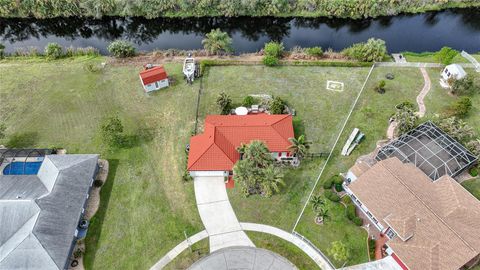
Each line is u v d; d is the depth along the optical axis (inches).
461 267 1895.9
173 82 3016.7
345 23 3887.8
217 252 2016.5
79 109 2812.5
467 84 2778.1
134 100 2876.5
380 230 2057.1
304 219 2142.0
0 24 3870.6
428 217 1934.1
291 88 2950.3
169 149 2524.6
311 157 2455.7
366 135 2593.5
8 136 2608.3
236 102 2832.2
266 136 2406.5
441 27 3799.2
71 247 1985.7
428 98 2851.9
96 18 3870.6
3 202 1975.9
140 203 2231.8
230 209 2197.3
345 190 2256.4
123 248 2038.6
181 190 2289.6
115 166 2423.7
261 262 1975.9
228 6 3794.3
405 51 3440.0
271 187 2182.6
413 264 1819.6
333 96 2881.4
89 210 2193.7
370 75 3053.6
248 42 3646.7
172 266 1967.3
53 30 3912.4
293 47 3508.9
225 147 2352.4
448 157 2289.6
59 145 2551.7
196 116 2733.8
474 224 1939.0
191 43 3641.7
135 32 3912.4
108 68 3171.8
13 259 1827.0
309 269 1948.8
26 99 2883.9
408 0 3878.0
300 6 3853.3
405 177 2107.5
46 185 2158.0
